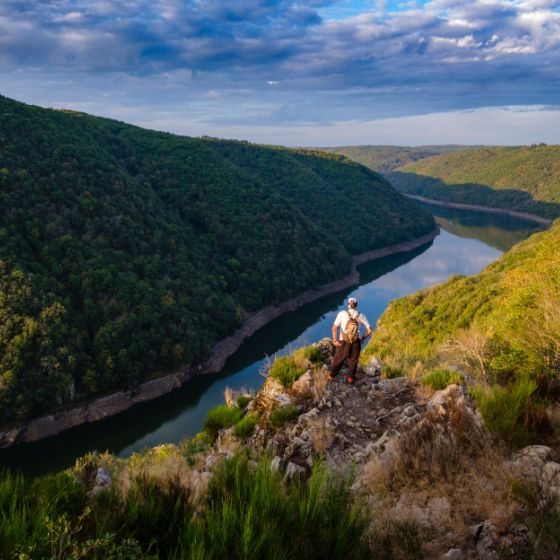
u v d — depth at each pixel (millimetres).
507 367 10648
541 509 3229
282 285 107938
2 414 54344
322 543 2869
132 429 57094
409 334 37812
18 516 2814
